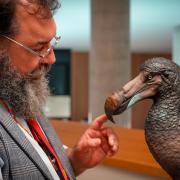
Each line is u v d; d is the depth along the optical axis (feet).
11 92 3.28
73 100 29.12
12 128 3.16
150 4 16.19
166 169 3.23
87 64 29.27
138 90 3.21
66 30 21.76
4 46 3.18
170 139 3.12
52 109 25.39
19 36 3.16
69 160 4.10
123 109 3.20
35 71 3.36
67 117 26.48
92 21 14.07
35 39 3.20
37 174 3.17
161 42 25.16
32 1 3.13
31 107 3.39
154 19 19.07
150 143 3.21
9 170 3.06
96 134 4.02
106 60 13.94
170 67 3.18
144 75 3.23
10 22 3.11
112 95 3.20
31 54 3.24
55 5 3.37
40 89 3.48
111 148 4.01
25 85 3.33
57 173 3.55
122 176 4.88
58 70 28.25
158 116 3.18
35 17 3.17
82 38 24.11
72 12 17.67
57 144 3.82
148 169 4.31
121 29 13.83
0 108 3.23
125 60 14.03
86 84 29.35
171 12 17.67
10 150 3.06
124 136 5.76
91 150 4.04
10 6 3.08
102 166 5.10
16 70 3.23
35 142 3.42
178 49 21.01
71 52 28.60
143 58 29.68
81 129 6.45
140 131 6.12
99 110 14.08
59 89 28.22
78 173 4.17
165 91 3.19
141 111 26.08
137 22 19.63
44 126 3.84
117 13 13.75
